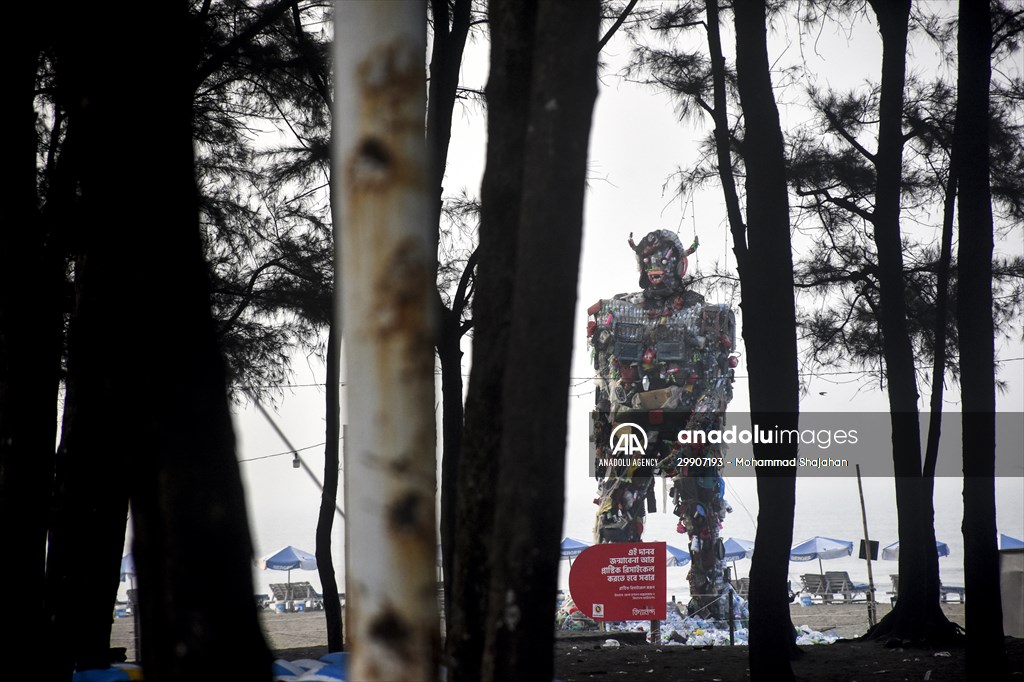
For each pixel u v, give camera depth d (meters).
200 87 23.73
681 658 27.64
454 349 21.97
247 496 6.67
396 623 5.63
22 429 11.52
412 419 5.75
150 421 6.46
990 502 17.75
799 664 25.89
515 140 9.17
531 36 9.36
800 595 81.75
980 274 17.97
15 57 12.05
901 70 31.12
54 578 12.67
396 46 5.96
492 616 6.98
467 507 8.91
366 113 5.92
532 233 7.04
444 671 9.44
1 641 11.09
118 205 6.80
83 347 12.80
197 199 7.22
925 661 25.86
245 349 27.19
